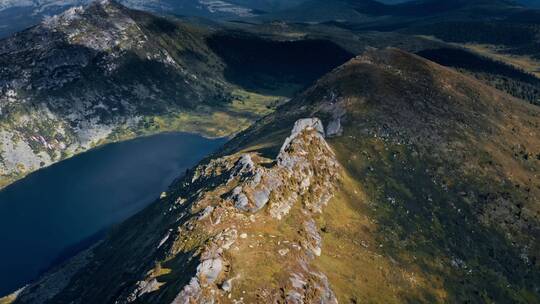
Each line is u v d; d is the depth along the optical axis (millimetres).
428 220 186000
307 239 130250
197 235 118688
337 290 121000
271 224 127250
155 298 102750
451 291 157500
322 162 172250
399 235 168125
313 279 112812
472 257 179125
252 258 108312
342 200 167750
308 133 177875
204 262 101188
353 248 145875
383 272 143375
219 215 123688
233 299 96812
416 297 143875
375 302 128625
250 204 129500
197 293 95875
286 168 151125
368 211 171875
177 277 105125
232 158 185125
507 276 178375
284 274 107062
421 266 160125
